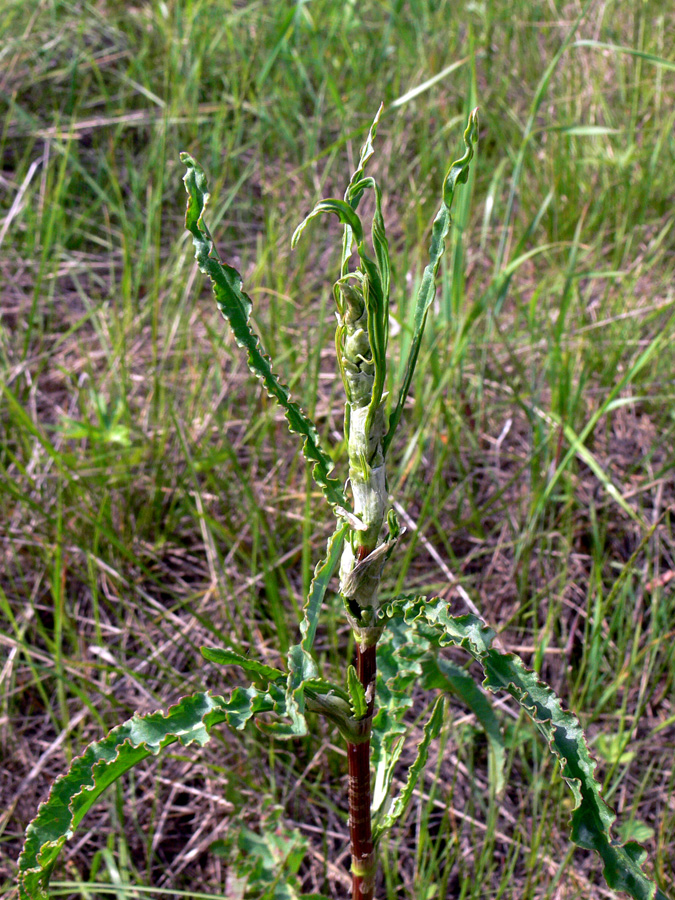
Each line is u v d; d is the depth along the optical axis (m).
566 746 1.07
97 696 2.48
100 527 2.48
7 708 2.36
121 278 4.02
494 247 4.09
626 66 4.86
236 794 2.19
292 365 3.23
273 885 1.92
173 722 1.13
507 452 3.17
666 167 4.33
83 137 4.71
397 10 4.99
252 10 5.50
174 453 3.09
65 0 5.37
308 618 1.14
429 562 2.83
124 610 2.70
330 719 1.20
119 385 3.38
